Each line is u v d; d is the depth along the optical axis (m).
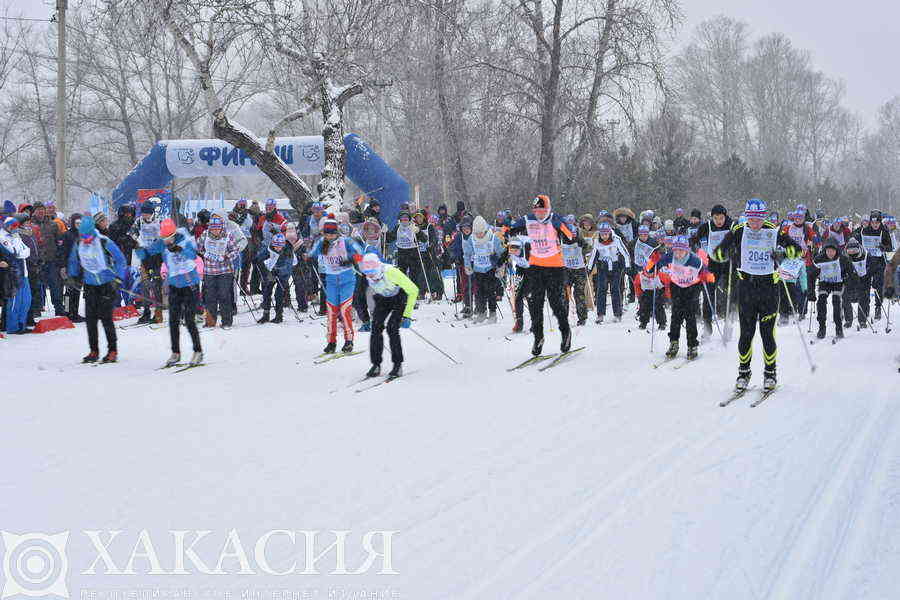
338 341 11.45
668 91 25.12
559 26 24.36
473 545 4.16
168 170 19.69
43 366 9.73
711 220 9.53
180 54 39.69
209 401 7.65
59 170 21.89
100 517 4.64
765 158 75.50
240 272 17.47
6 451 6.01
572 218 13.38
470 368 9.11
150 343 11.57
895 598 3.54
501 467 5.42
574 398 7.46
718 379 8.27
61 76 21.81
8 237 12.41
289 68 18.77
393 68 20.11
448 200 37.25
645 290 12.26
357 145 19.44
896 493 4.78
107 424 6.80
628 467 5.36
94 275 9.85
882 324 13.18
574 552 4.04
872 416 6.62
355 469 5.44
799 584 3.68
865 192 61.50
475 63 24.09
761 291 7.50
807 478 5.08
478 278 13.19
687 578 3.74
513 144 26.14
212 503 4.84
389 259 15.92
